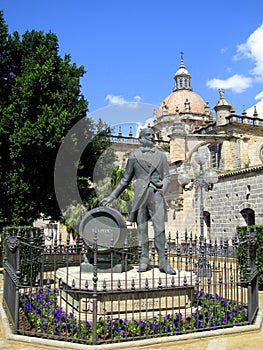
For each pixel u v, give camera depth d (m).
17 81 19.86
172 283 7.39
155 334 6.62
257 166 25.58
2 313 8.36
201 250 11.48
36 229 12.98
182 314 7.58
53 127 18.16
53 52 21.36
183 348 6.32
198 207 24.58
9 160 19.19
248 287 7.67
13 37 22.45
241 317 7.64
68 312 7.67
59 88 20.70
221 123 39.25
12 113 19.30
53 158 18.70
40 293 8.70
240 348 6.36
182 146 25.75
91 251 8.73
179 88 59.09
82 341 6.29
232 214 27.72
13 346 6.41
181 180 15.99
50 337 6.58
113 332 6.55
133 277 7.80
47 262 12.23
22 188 18.55
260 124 39.19
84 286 7.30
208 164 38.06
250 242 8.38
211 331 6.91
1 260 18.92
